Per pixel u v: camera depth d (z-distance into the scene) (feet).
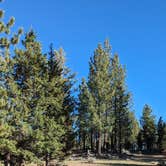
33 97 107.14
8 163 106.11
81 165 159.53
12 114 99.04
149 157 250.78
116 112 269.85
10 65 101.76
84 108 237.04
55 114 112.37
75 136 122.52
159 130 367.04
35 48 110.32
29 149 104.78
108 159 208.85
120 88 266.98
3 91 89.15
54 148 108.27
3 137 93.15
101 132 240.32
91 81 241.76
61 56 189.98
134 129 334.85
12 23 76.89
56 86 113.50
